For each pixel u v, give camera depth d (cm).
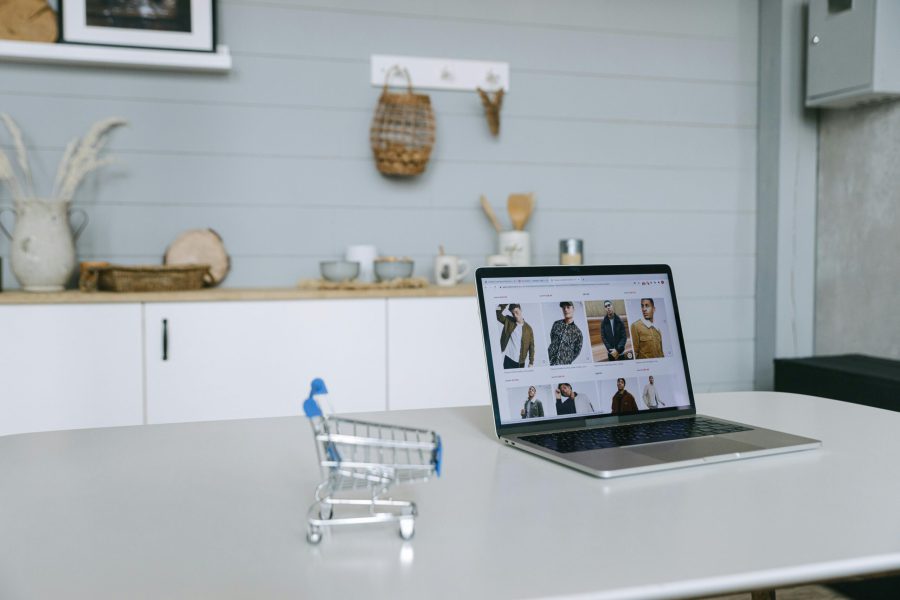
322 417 73
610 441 104
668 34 317
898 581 215
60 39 254
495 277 113
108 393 228
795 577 63
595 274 122
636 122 315
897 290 284
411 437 111
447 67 292
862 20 274
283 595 58
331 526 74
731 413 129
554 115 306
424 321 252
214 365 235
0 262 242
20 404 222
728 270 329
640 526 73
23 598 58
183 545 69
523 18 301
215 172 273
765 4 321
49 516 77
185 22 263
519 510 78
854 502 80
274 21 276
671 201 321
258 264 278
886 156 287
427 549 68
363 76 285
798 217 320
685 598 60
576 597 58
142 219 268
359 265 266
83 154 249
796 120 316
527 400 111
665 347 125
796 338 322
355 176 286
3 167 236
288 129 279
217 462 98
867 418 124
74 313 225
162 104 268
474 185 298
